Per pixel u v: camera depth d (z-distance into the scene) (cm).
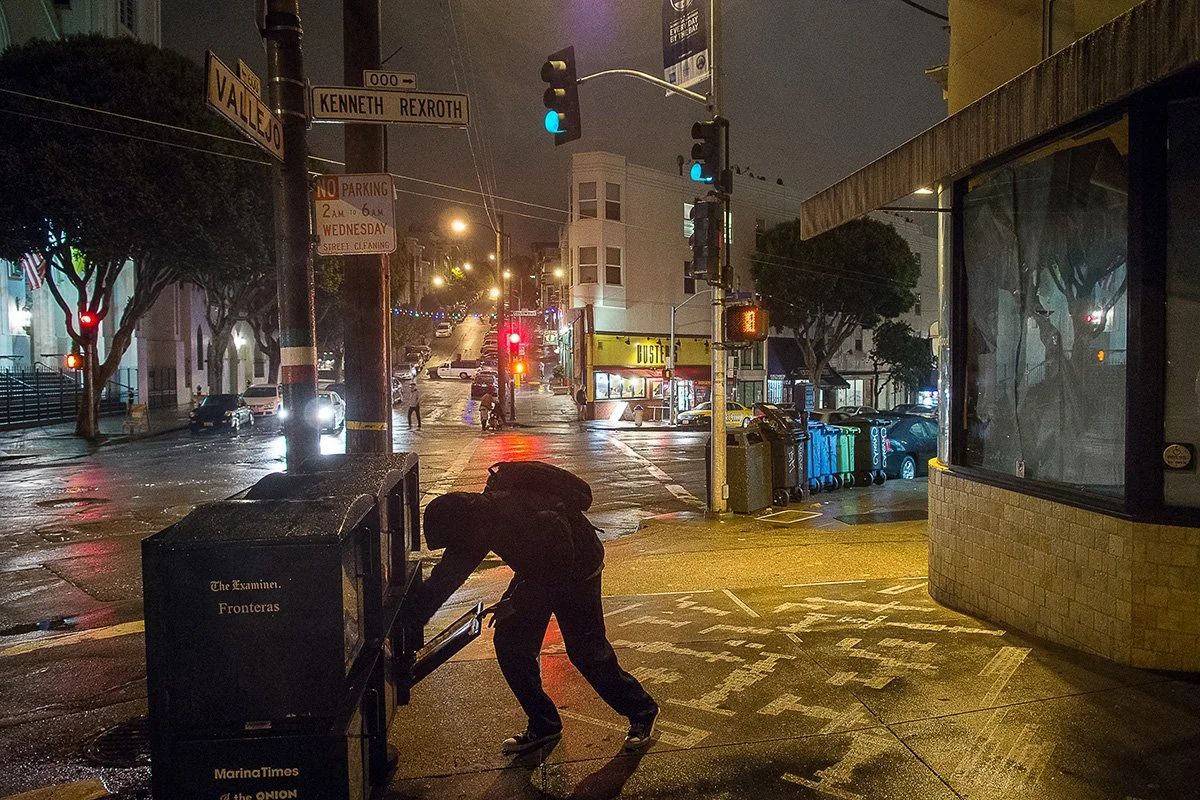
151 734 269
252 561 268
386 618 347
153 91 2477
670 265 4422
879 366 5772
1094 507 490
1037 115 448
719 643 555
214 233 2742
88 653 628
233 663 270
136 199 2470
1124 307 489
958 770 370
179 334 4872
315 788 269
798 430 1291
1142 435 461
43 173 2334
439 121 604
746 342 1109
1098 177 508
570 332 5106
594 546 403
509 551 377
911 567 782
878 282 4378
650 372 4294
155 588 268
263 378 6512
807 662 512
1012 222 588
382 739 352
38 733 468
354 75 621
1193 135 448
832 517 1135
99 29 4028
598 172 4125
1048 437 555
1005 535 570
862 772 372
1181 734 395
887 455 1623
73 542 1102
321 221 609
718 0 1123
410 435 2936
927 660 507
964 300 645
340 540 270
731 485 1173
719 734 416
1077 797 344
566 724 437
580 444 2561
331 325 5341
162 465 1992
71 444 2570
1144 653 468
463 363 7519
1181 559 456
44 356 3906
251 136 480
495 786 371
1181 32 360
